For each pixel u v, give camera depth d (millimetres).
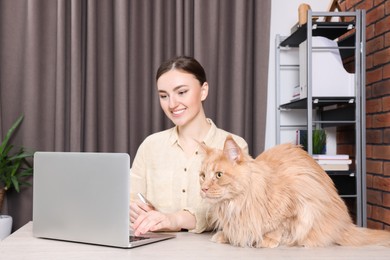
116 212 1155
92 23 2650
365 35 2326
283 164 1208
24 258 1062
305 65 2338
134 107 2754
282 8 2877
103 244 1178
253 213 1106
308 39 2266
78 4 2639
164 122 2738
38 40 2637
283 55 2881
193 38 2727
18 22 2691
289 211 1131
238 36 2674
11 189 2707
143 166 1729
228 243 1201
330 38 2662
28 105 2639
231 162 1110
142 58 2758
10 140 2705
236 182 1088
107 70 2721
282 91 2885
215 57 2688
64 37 2652
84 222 1204
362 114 2305
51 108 2699
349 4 2748
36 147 2662
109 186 1163
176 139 1664
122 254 1091
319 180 1207
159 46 2709
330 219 1167
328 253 1093
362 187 2293
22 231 1389
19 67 2703
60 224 1245
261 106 2689
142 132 2770
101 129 2725
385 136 2285
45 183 1271
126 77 2658
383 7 2312
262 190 1109
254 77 2713
